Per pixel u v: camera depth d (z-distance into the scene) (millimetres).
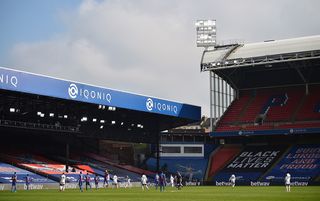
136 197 43000
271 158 89625
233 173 88688
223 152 97875
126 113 86875
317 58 82000
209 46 100688
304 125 87438
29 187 62312
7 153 79312
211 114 95312
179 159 100000
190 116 92312
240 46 89938
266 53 85500
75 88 70000
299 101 94125
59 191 56812
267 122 91750
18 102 71562
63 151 90188
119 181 79875
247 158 92500
